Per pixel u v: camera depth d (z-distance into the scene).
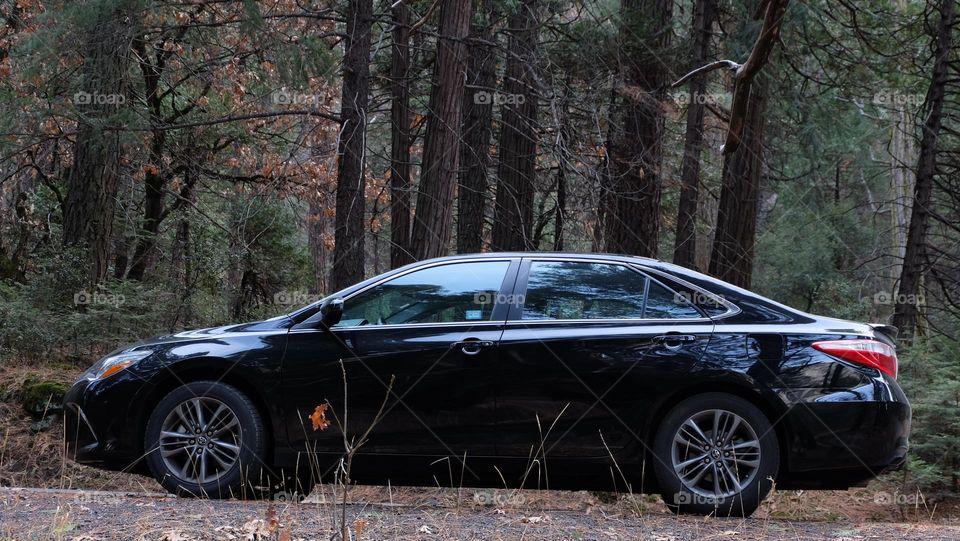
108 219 13.16
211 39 16.16
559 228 14.95
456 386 5.51
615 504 7.52
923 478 8.43
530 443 5.46
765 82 13.80
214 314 15.94
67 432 5.89
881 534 4.74
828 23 15.19
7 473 8.26
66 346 11.08
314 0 15.60
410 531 4.52
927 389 9.12
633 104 12.63
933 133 13.05
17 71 13.85
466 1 11.31
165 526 4.45
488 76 14.88
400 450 5.57
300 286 18.42
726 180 14.16
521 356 5.48
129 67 13.85
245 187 18.78
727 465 5.31
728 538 4.54
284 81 11.88
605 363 5.42
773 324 5.45
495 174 16.77
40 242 15.91
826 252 21.62
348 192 10.69
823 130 15.40
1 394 9.06
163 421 5.72
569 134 11.47
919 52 14.80
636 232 13.00
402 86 13.80
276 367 5.67
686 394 5.42
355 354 5.62
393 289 5.81
